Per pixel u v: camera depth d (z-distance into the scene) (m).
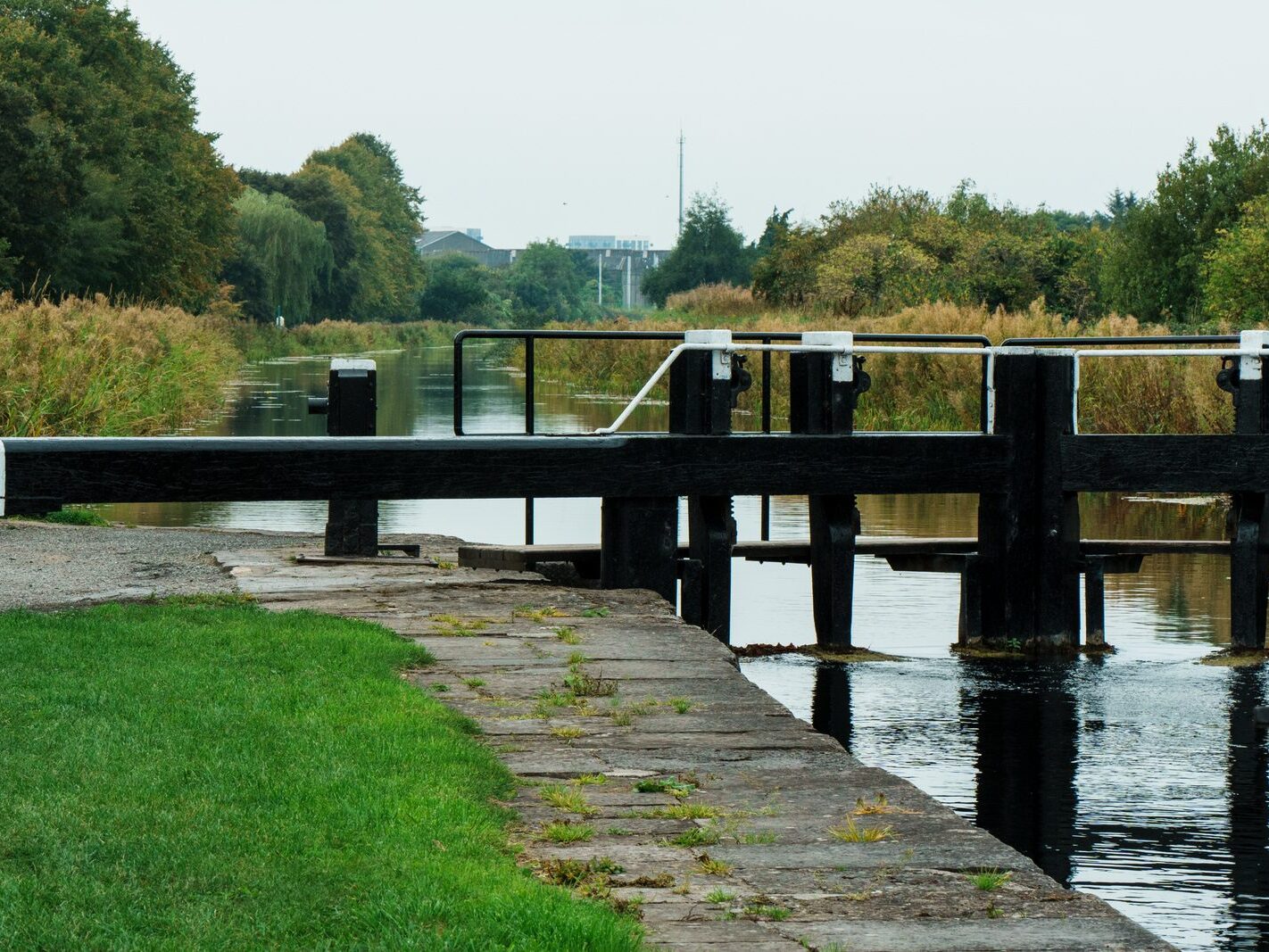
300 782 7.29
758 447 14.38
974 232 64.19
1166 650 15.21
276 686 9.27
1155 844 9.28
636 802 7.64
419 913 5.70
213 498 12.96
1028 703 12.98
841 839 7.12
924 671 14.27
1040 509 15.24
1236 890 8.43
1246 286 42.62
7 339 28.95
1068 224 134.62
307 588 13.74
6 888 5.80
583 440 13.95
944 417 34.00
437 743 8.12
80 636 10.62
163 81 104.94
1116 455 15.23
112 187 80.50
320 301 172.25
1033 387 15.20
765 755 8.53
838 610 14.98
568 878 6.46
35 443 12.48
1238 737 11.87
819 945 5.82
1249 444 15.26
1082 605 17.64
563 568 15.26
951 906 6.29
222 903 5.79
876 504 25.09
